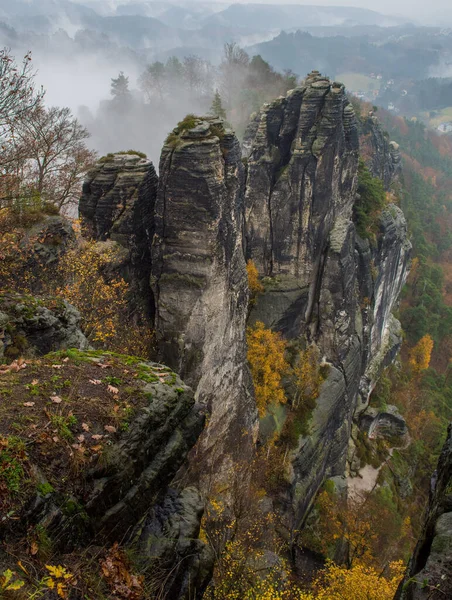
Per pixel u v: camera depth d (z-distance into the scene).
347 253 57.22
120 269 32.28
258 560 31.70
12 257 24.27
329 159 52.66
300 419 50.62
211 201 30.88
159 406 14.15
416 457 71.25
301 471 47.97
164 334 32.84
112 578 11.36
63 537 10.94
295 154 52.44
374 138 115.81
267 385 47.41
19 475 10.62
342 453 58.75
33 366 14.17
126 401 13.65
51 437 11.74
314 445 49.91
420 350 93.81
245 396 40.00
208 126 31.81
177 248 32.00
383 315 79.81
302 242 54.84
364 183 70.62
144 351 31.83
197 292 32.03
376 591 28.81
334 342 57.12
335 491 54.84
